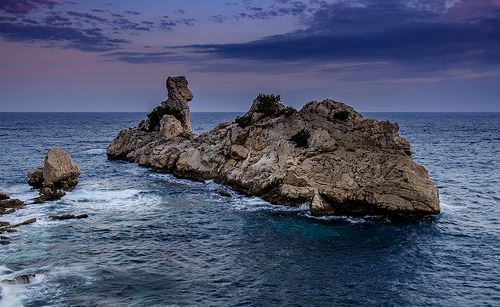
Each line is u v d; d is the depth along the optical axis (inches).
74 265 1173.1
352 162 1877.5
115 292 1014.4
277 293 1037.2
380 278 1128.2
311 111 2166.6
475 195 2082.9
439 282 1105.4
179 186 2342.5
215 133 2736.2
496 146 4579.2
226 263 1223.5
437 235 1476.4
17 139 5270.7
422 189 1710.1
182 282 1087.6
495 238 1440.7
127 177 2620.6
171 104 3816.4
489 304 988.6
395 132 1887.3
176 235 1472.7
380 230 1536.7
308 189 1830.7
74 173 2212.1
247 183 2106.3
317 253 1307.8
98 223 1590.8
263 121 2407.7
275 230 1539.1
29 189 2130.9
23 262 1179.3
